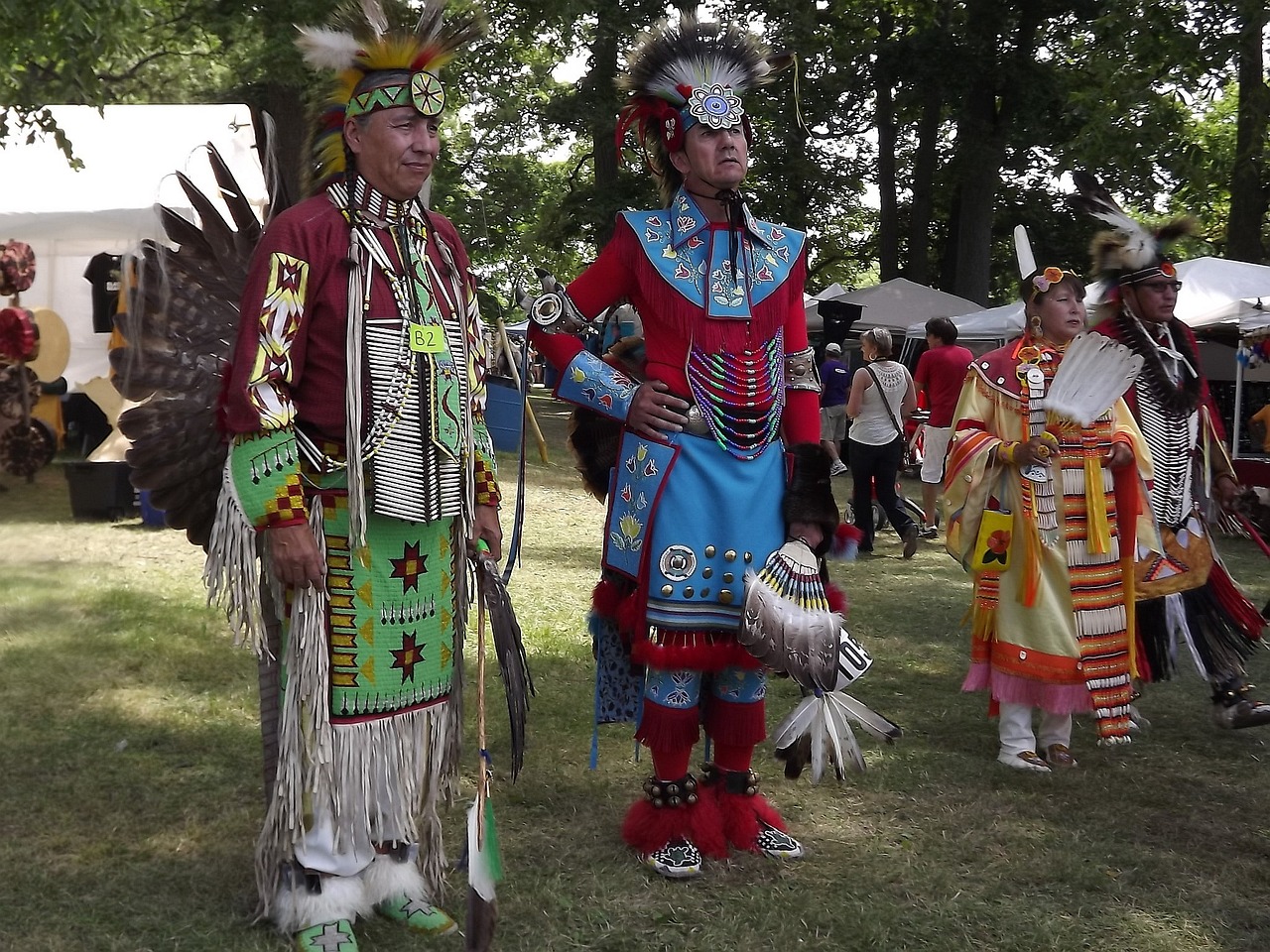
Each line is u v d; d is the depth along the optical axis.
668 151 3.11
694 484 3.02
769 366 3.08
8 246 7.98
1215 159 15.62
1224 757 4.19
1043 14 21.56
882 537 9.49
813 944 2.69
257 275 2.36
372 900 2.64
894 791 3.70
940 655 5.49
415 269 2.52
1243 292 10.62
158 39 12.37
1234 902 3.00
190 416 2.62
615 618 3.23
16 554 6.27
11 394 8.14
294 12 11.30
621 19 18.06
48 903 2.69
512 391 10.38
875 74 22.56
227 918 2.64
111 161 8.17
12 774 3.44
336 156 2.55
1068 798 3.71
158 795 3.32
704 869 3.07
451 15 2.53
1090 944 2.75
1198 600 4.50
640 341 3.23
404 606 2.52
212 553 2.41
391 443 2.44
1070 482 3.99
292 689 2.44
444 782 2.72
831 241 30.08
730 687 3.18
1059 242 26.06
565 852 3.14
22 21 7.77
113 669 4.45
